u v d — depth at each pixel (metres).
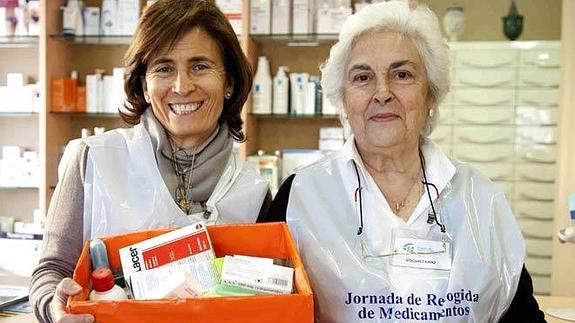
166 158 1.22
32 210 3.22
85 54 3.17
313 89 2.86
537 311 1.12
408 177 1.19
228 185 1.26
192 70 1.18
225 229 1.01
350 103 1.12
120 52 3.16
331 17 2.78
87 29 2.95
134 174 1.17
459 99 3.50
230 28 1.24
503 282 1.08
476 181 1.18
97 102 2.97
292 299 0.77
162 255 0.94
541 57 3.39
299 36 2.82
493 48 3.44
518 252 1.11
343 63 1.15
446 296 1.05
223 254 1.01
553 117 3.40
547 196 3.44
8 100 2.99
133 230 1.12
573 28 2.76
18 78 3.00
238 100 1.34
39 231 2.90
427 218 1.13
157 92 1.17
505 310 1.10
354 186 1.15
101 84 2.98
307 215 1.13
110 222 1.13
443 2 3.89
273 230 1.03
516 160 3.47
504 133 3.47
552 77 3.38
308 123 3.08
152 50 1.14
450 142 3.53
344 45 1.13
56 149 3.02
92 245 0.94
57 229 1.13
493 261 1.08
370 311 1.04
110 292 0.85
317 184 1.17
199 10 1.17
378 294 1.05
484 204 1.14
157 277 0.88
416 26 1.10
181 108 1.18
